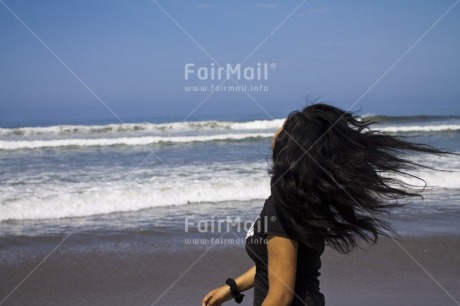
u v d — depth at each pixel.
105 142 17.38
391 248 6.30
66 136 21.41
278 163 2.13
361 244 6.42
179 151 15.35
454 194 9.34
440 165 11.54
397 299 4.83
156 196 9.15
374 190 2.12
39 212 8.25
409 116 28.41
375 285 5.23
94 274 5.66
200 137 18.55
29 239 6.91
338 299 4.84
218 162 12.95
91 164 13.02
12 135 21.94
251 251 2.30
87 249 6.47
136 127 23.70
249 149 15.52
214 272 5.74
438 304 4.70
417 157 12.63
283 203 2.09
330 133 2.10
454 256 6.10
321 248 2.24
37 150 16.22
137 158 14.04
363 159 2.08
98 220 7.95
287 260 2.12
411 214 7.89
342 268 5.71
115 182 10.31
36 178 10.94
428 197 9.07
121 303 4.92
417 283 5.29
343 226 2.13
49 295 5.14
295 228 2.09
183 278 5.55
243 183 9.91
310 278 2.21
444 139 18.38
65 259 6.11
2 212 8.14
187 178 10.66
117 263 5.99
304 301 2.18
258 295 2.29
